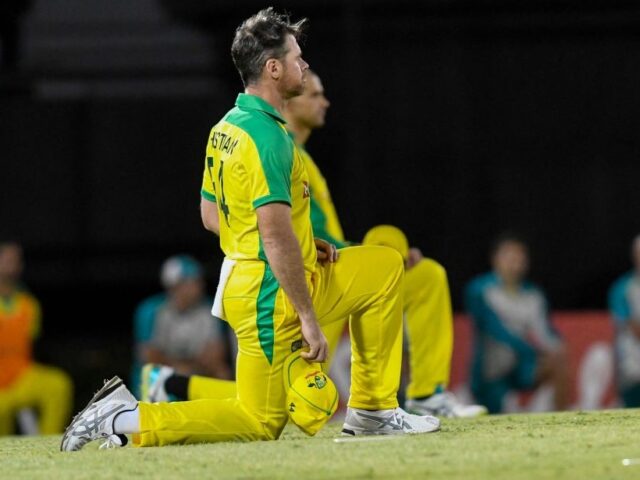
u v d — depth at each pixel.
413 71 40.84
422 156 40.81
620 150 41.06
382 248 15.34
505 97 41.06
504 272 32.78
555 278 40.78
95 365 37.28
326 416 14.44
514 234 32.81
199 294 33.78
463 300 40.47
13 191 41.34
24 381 33.56
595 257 40.78
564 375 33.00
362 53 40.69
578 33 41.19
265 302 14.42
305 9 40.75
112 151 41.56
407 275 19.88
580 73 41.16
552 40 41.16
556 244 40.81
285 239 14.02
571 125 41.12
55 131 41.41
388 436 14.98
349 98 38.81
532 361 32.75
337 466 12.12
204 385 19.34
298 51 14.84
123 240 41.62
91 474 12.17
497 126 41.06
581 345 33.22
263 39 14.66
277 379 14.58
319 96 20.12
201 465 12.45
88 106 41.53
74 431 14.42
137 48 43.97
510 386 32.81
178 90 43.62
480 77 41.00
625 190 40.91
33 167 41.41
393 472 11.72
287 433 16.84
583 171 41.00
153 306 33.81
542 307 33.06
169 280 33.56
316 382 14.39
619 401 33.19
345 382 30.31
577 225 40.88
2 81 42.12
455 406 20.28
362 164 38.28
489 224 40.88
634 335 33.16
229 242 14.81
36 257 41.47
